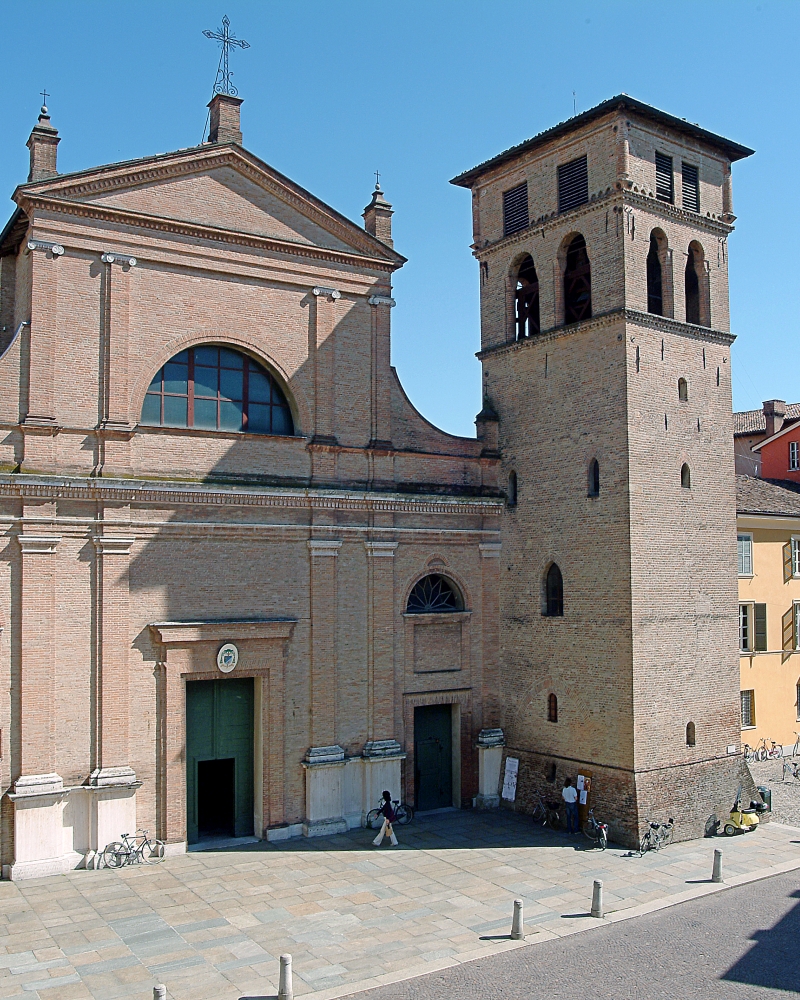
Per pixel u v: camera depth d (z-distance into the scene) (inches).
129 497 892.0
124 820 866.8
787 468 1855.3
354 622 1024.2
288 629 969.5
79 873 837.8
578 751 1010.1
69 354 884.0
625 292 998.4
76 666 860.6
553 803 1023.0
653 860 898.7
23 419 858.1
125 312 912.3
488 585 1125.7
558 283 1090.1
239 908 758.5
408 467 1085.8
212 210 971.3
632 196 1008.9
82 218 895.1
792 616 1459.2
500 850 927.7
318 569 999.0
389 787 1025.5
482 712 1111.0
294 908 760.3
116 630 876.0
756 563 1421.0
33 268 871.1
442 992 613.3
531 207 1127.6
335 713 999.6
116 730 868.0
